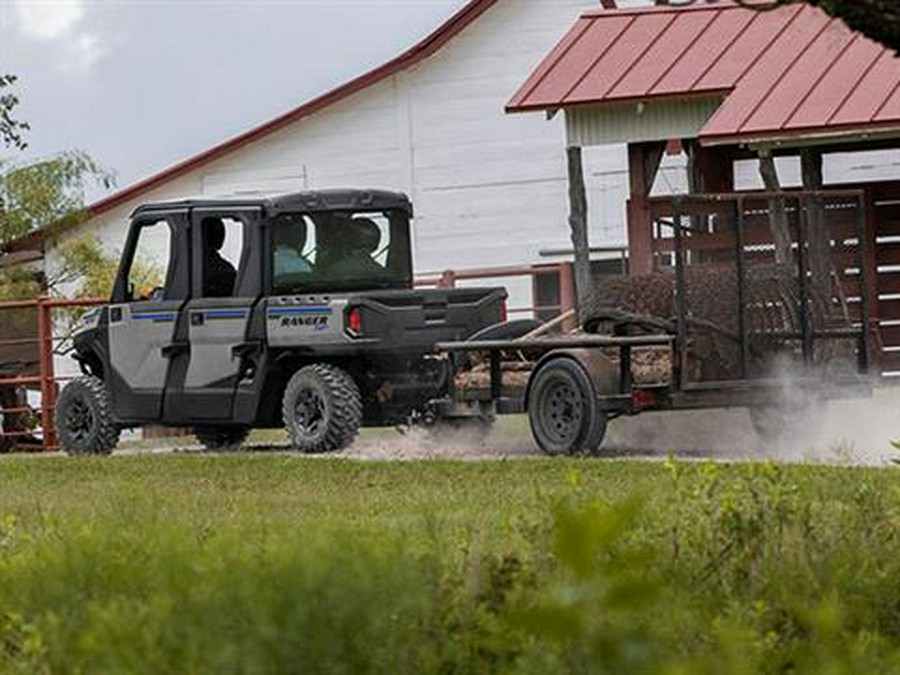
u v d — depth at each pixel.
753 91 52.81
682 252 40.84
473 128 97.75
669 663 13.25
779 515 19.22
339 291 47.25
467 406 44.41
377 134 99.06
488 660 14.13
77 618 14.68
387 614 13.29
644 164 56.22
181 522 23.06
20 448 63.28
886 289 57.75
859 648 14.41
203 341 47.78
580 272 55.69
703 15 56.78
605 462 37.62
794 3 17.56
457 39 97.81
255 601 12.95
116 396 49.53
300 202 46.97
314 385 46.12
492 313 47.03
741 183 80.31
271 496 32.56
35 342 64.81
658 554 17.66
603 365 41.28
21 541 21.53
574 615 11.01
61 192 96.88
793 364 42.25
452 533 22.78
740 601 16.47
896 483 25.25
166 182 101.69
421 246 98.38
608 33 56.81
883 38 17.55
